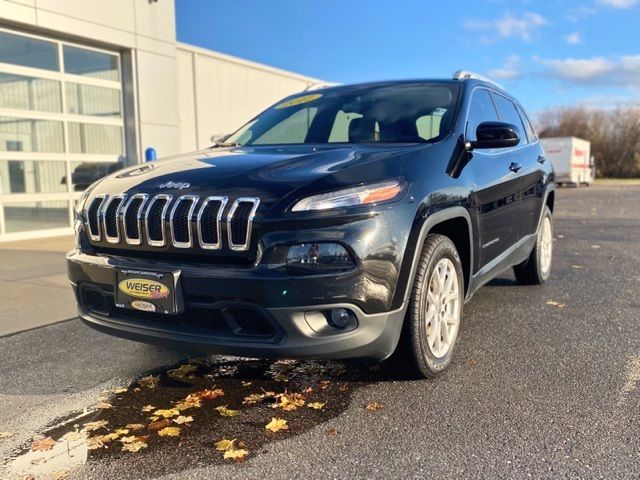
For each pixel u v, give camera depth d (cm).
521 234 503
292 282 266
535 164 541
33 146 982
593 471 241
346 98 452
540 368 359
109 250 319
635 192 2870
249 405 316
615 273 661
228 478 244
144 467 255
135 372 371
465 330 440
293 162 316
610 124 6119
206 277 276
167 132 1219
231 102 1502
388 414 299
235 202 279
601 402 308
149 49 1161
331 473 246
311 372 359
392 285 285
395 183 296
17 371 375
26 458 264
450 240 349
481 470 245
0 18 896
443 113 401
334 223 270
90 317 333
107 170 1122
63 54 1023
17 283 627
